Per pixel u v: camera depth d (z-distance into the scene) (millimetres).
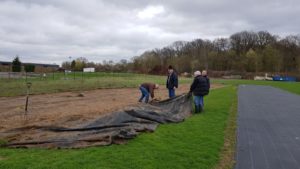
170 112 12727
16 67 67688
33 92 24328
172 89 15883
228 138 9555
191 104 14820
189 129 10312
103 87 32906
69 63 99000
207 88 14516
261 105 19672
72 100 20188
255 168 7055
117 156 6984
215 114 14164
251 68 99938
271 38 118062
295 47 108938
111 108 15703
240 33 121312
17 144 7852
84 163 6473
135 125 9789
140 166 6434
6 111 14570
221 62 103938
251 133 10695
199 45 119062
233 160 7484
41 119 12047
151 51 117562
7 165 6258
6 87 27078
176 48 121750
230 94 27422
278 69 98062
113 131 8977
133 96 23641
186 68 97500
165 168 6426
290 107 18859
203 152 7723
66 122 10836
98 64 97062
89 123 9742
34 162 6465
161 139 8711
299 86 48906
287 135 10562
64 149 7492
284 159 7805
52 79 42625
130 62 98250
